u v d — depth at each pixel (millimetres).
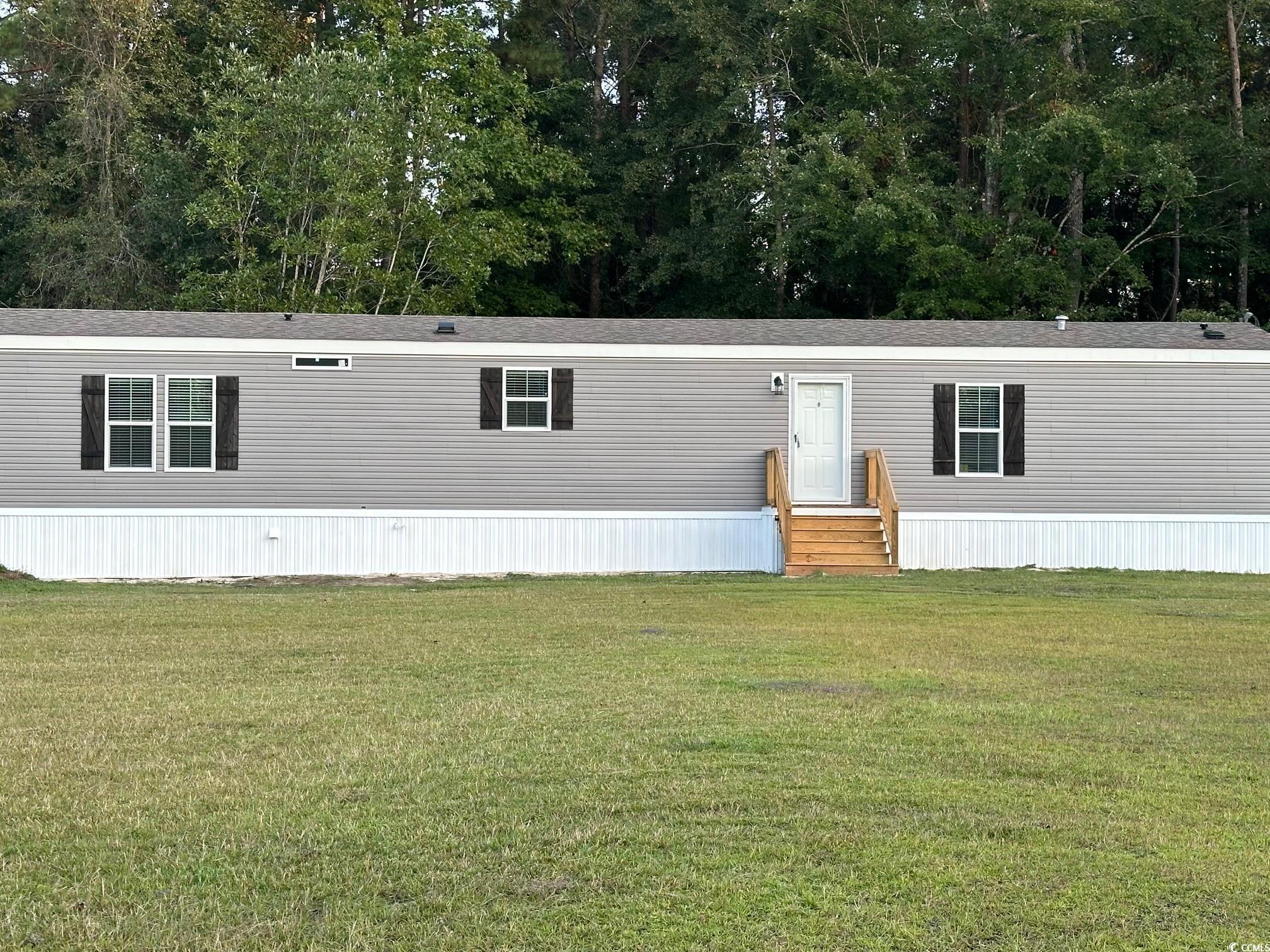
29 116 40250
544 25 42500
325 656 13156
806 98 39500
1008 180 33875
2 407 21891
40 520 21969
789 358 22906
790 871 7059
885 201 33781
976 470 23000
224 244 35938
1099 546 23000
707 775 8672
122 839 7484
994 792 8344
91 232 35875
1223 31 38188
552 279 43125
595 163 40969
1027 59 34688
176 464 22188
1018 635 14609
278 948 6176
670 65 39906
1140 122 34906
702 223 39375
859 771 8773
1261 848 7383
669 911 6582
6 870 7043
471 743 9461
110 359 22047
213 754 9172
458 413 22594
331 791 8320
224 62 37438
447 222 35031
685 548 22844
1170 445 23000
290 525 22359
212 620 15930
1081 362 23000
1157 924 6453
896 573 21375
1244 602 18109
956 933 6355
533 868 7082
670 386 22859
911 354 22906
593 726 9953
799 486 22922
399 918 6508
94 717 10312
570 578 21641
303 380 22359
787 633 14688
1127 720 10305
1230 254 37000
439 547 22578
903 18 36750
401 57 35062
